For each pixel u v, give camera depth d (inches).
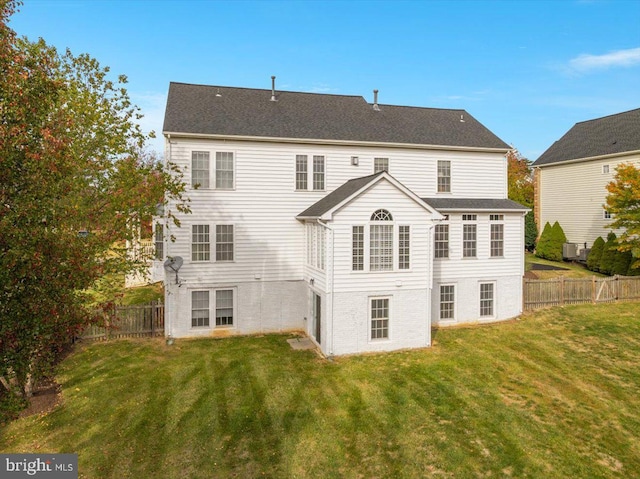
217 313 756.0
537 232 1546.5
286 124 804.6
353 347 655.8
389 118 917.2
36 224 277.9
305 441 417.4
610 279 919.7
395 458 391.5
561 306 892.6
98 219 560.4
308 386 541.6
